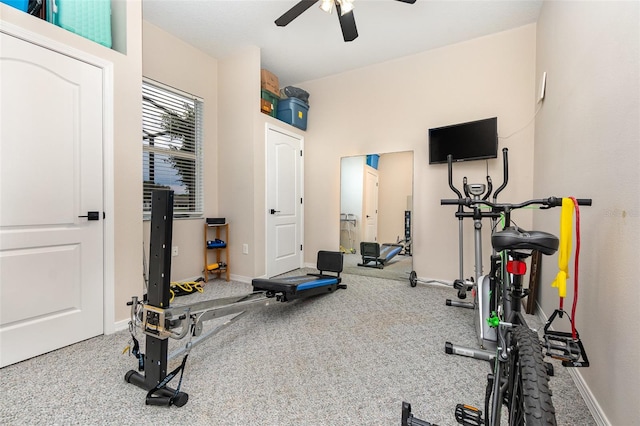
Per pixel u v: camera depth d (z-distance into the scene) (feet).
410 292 10.47
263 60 12.49
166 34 10.32
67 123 6.17
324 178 14.21
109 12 6.98
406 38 10.70
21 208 5.55
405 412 3.38
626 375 3.47
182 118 11.08
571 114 5.93
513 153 10.13
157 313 4.45
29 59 5.63
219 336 6.80
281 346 6.30
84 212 6.43
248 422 4.03
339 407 4.35
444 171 11.39
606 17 4.39
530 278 8.55
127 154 7.20
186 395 4.40
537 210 8.91
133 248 7.33
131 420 4.04
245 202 11.75
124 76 7.14
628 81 3.67
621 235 3.72
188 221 11.23
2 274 5.33
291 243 13.85
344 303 9.23
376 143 12.85
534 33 9.78
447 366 5.53
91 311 6.56
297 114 13.78
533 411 2.31
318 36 10.61
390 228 12.56
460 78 11.02
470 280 9.18
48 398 4.47
